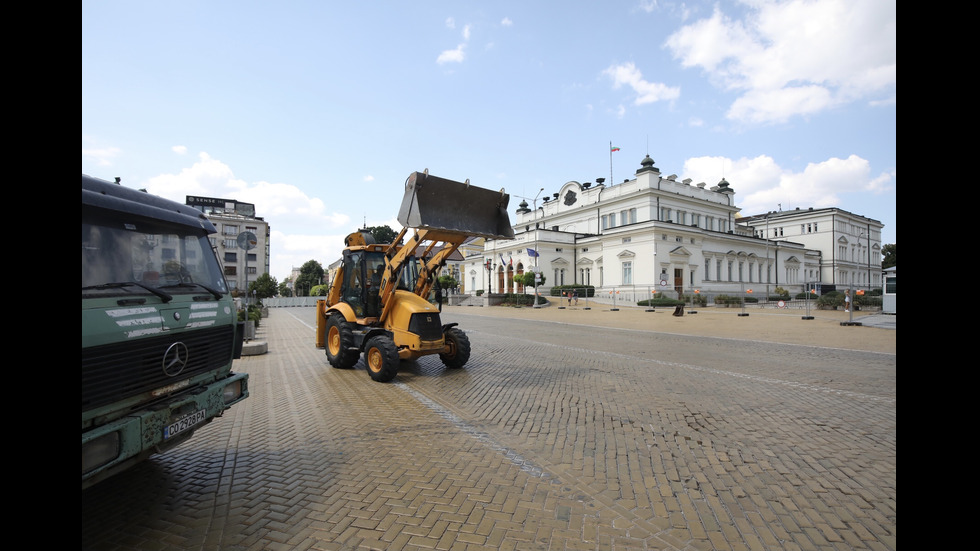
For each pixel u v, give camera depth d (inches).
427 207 310.2
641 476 157.5
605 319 952.9
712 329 712.4
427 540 115.6
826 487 148.9
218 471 162.6
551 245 1795.0
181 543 114.8
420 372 358.9
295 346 545.6
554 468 164.2
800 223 2502.5
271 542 115.3
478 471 161.6
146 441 120.1
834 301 1142.3
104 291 117.6
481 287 2107.5
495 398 272.1
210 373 154.8
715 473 160.1
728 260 1800.0
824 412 238.7
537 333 680.4
